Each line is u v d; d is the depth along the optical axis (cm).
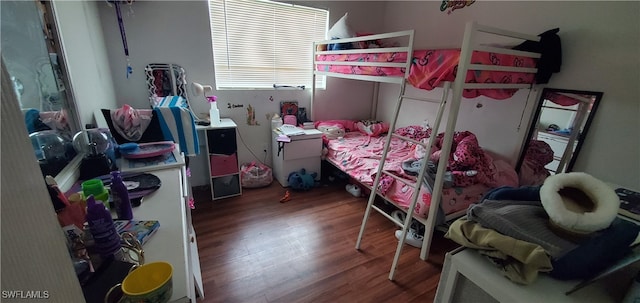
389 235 229
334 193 305
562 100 208
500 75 182
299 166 318
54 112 118
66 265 39
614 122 185
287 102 336
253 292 166
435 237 224
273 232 229
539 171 226
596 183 76
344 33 277
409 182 199
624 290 72
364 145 312
